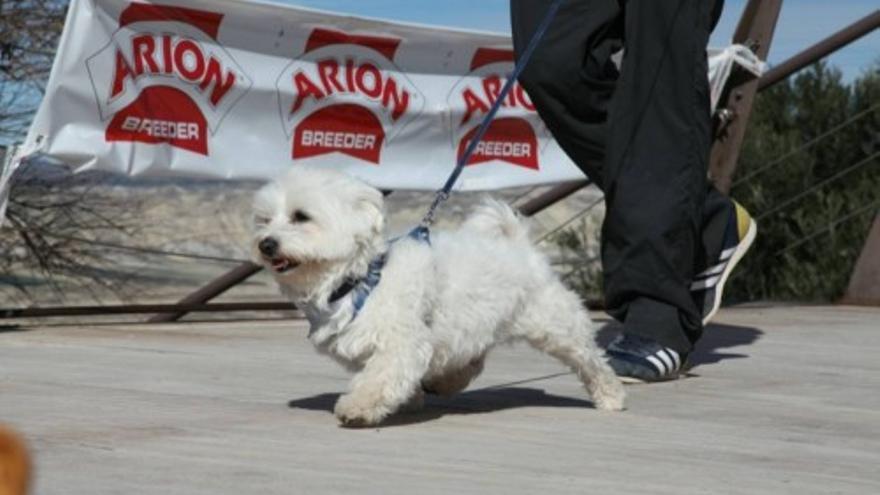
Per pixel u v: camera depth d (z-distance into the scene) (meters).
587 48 8.26
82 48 9.35
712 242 8.90
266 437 6.00
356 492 4.89
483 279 6.64
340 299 6.26
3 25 15.97
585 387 7.22
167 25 9.81
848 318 12.59
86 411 6.51
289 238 6.14
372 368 6.28
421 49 11.23
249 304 11.43
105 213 18.12
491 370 8.58
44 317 10.61
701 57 8.23
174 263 18.80
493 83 11.72
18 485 2.09
